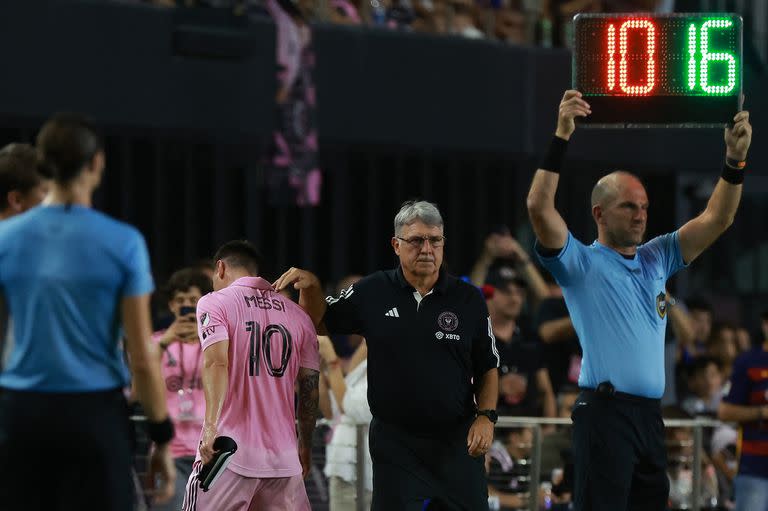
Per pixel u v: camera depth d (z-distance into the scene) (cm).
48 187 2205
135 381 1988
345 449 3475
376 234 5697
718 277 6619
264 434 2548
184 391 3152
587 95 2586
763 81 6366
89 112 4791
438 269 2617
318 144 5306
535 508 3709
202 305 2552
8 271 1953
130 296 1962
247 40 5053
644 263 2722
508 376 3978
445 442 2584
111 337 1970
